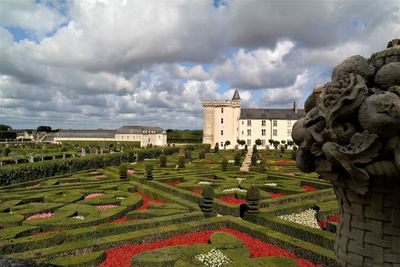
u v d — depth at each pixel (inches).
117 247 364.5
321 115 151.8
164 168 1105.4
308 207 540.1
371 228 150.8
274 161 1492.4
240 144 3378.4
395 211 144.8
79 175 985.5
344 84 148.2
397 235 145.0
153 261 312.7
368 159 138.9
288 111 3555.6
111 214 478.6
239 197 643.5
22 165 840.9
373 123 134.7
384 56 154.3
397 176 137.9
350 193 155.6
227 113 3319.4
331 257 313.7
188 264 305.7
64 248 334.0
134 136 4060.0
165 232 399.5
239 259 325.1
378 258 148.7
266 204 554.6
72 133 4301.2
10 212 498.6
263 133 3435.0
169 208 531.8
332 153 145.3
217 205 550.0
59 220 442.6
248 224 432.8
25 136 4343.0
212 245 355.9
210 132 3398.1
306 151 169.2
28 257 309.9
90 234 385.1
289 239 372.2
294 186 732.7
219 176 896.3
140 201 592.7
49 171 944.3
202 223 433.4
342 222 165.8
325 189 701.3
